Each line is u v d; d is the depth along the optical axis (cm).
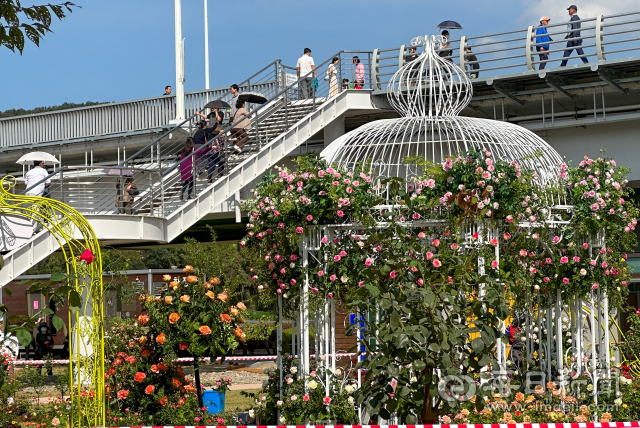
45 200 802
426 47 1013
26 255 1266
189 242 970
